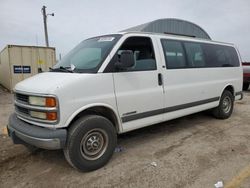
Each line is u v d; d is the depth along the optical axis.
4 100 10.62
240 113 7.45
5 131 5.73
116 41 3.93
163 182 3.28
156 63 4.39
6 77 14.48
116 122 3.90
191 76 5.11
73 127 3.39
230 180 3.29
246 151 4.29
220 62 6.12
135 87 4.04
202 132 5.43
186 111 5.09
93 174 3.55
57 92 3.16
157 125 5.98
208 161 3.89
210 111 6.68
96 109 3.71
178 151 4.32
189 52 5.17
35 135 3.26
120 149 4.43
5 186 3.30
